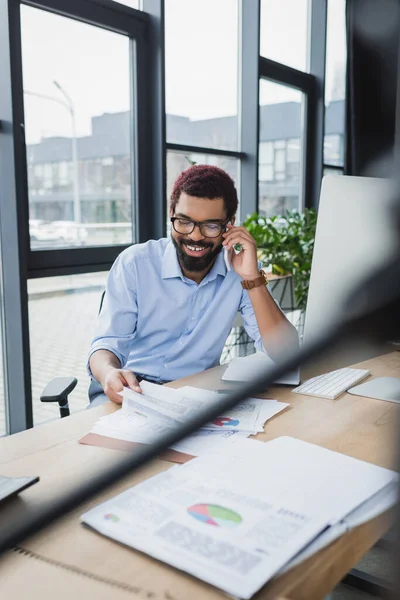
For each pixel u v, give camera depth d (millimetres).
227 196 1683
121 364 1700
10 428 2576
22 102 2387
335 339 300
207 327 1790
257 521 752
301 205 4555
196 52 3307
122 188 2967
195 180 1652
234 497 817
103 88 2791
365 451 1038
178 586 654
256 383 332
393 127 377
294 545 700
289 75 4141
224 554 688
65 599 639
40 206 2555
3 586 662
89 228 2807
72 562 703
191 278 1773
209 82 3451
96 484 395
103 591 651
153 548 708
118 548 728
